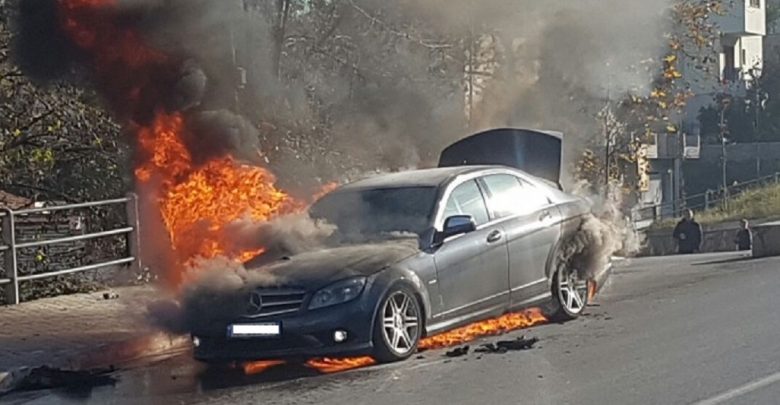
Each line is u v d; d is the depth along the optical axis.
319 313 9.10
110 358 10.79
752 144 46.69
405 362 9.48
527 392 8.11
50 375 9.80
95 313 13.05
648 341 9.94
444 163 15.55
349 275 9.27
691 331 10.34
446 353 9.85
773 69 48.66
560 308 11.31
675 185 42.81
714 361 8.88
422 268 9.73
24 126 16.81
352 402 8.10
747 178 46.25
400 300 9.52
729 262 17.41
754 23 46.84
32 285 14.80
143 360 10.86
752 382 8.05
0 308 13.62
